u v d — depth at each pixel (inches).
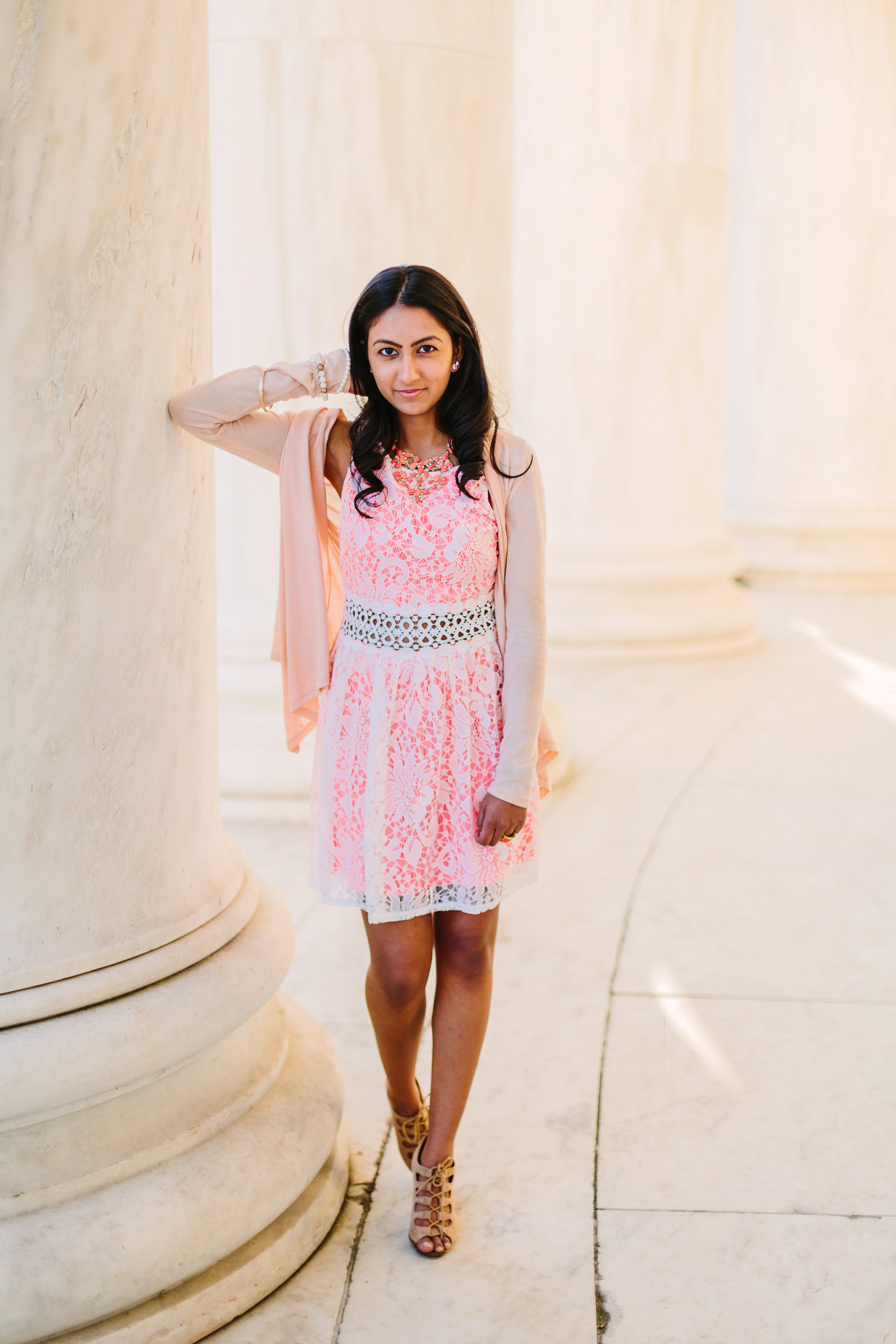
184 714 107.1
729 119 379.2
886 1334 102.3
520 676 106.9
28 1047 93.0
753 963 174.1
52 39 86.5
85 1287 94.3
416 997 113.2
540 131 369.4
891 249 505.4
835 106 497.0
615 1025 156.6
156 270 98.3
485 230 229.0
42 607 92.2
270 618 236.2
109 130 91.6
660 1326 103.4
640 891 201.0
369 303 100.0
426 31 216.8
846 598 502.0
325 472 111.7
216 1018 104.3
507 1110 137.0
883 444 515.8
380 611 106.2
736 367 529.0
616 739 293.3
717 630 381.4
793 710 318.7
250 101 217.9
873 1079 143.0
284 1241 108.7
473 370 103.7
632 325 370.0
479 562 105.3
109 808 98.7
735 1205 119.7
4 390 88.2
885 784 257.6
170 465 102.3
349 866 108.7
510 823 107.0
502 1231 116.0
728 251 386.6
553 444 378.6
